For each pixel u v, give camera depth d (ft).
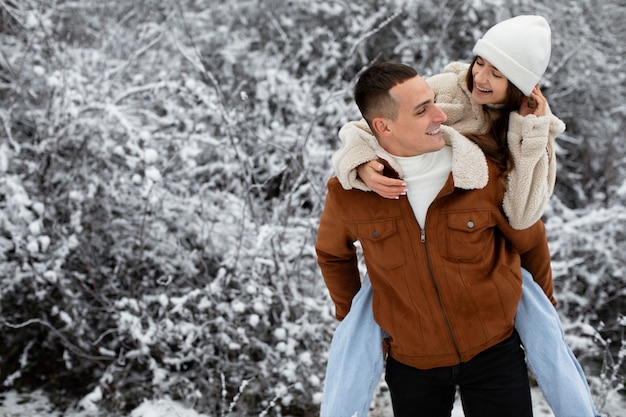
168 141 12.26
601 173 15.06
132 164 10.71
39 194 11.78
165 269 11.91
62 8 14.05
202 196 12.01
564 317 12.01
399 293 6.39
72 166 12.06
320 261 7.06
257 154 13.21
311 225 11.12
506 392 6.48
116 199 11.75
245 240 11.62
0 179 10.97
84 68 13.19
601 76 14.96
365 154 6.09
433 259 6.16
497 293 6.29
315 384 10.36
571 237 12.30
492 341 6.39
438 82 6.64
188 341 10.68
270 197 14.30
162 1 16.02
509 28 6.04
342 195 6.47
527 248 6.57
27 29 12.25
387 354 7.34
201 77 14.61
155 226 11.91
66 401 11.27
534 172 5.99
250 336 11.48
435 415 6.81
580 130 15.34
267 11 15.62
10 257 12.46
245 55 15.28
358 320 6.86
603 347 12.35
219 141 11.74
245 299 11.15
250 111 14.73
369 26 14.85
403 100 5.84
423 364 6.53
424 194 6.16
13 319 12.46
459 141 6.00
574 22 15.31
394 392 6.86
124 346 11.60
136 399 11.19
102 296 11.42
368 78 6.04
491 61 6.03
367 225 6.33
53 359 12.23
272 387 11.07
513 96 6.12
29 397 11.35
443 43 15.37
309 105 13.64
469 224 6.06
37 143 12.41
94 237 12.01
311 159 12.49
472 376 6.49
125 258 12.24
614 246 12.45
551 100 15.19
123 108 11.82
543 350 6.49
